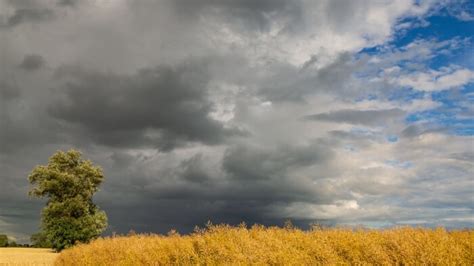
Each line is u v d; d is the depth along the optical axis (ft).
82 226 228.22
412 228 51.70
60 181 234.79
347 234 48.47
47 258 156.04
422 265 41.42
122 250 62.69
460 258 42.70
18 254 197.88
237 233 50.85
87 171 239.71
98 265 65.16
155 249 53.67
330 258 42.52
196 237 50.47
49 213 228.43
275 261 42.65
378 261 43.01
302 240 47.55
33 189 233.14
